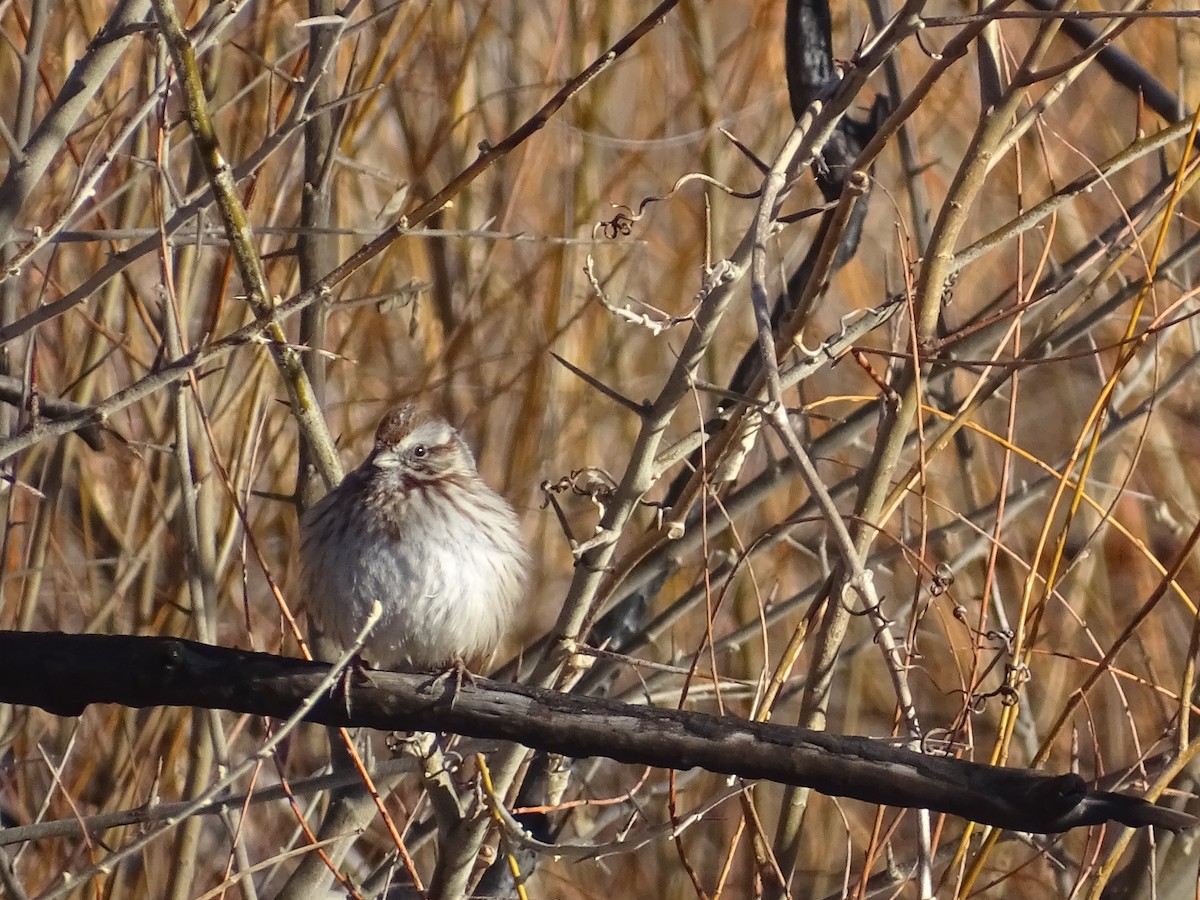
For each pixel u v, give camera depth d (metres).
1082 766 12.49
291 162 10.76
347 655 6.71
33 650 7.16
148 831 8.65
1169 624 13.62
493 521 9.21
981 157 8.12
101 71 9.22
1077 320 11.05
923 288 8.29
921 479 7.72
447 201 7.78
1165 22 14.64
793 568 15.00
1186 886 9.35
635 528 14.34
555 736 7.00
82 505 12.47
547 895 13.20
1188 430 14.24
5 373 10.73
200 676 7.15
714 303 7.70
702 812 7.71
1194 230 12.73
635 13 15.45
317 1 10.08
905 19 7.30
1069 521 7.55
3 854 9.42
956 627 12.74
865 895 8.39
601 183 15.59
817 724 8.39
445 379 13.09
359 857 12.07
